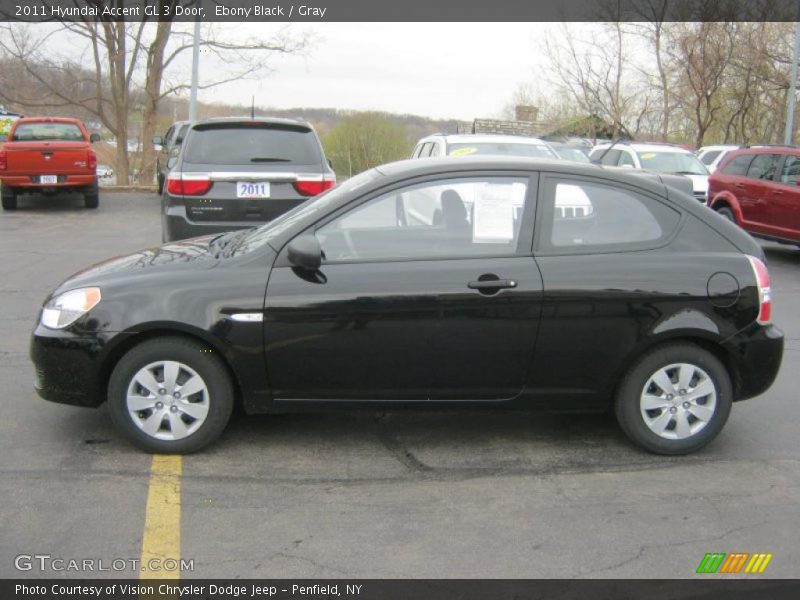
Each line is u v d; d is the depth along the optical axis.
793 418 5.34
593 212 4.59
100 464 4.34
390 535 3.68
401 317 4.36
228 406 4.48
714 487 4.27
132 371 4.39
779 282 10.52
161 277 4.42
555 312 4.41
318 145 8.34
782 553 3.61
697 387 4.60
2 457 4.39
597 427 5.11
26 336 6.74
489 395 4.54
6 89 26.62
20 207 16.47
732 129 34.56
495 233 4.49
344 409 4.52
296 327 4.34
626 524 3.84
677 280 4.48
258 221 7.98
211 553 3.49
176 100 26.92
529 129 31.62
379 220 4.49
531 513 3.93
